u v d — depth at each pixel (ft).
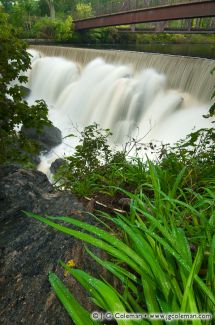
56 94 83.46
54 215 8.23
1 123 23.73
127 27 145.18
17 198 8.91
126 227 5.69
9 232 7.40
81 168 14.25
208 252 5.85
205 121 47.85
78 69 83.61
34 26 137.80
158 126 54.54
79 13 154.81
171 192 7.83
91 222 8.11
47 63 90.02
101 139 16.08
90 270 6.16
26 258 6.45
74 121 69.62
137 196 7.57
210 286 4.77
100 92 69.56
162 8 83.15
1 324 5.05
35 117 23.77
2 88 22.43
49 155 46.32
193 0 71.77
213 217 6.41
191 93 55.77
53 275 4.43
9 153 24.67
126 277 5.36
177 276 5.12
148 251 5.22
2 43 19.98
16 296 5.56
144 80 63.67
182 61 58.49
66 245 6.77
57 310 5.25
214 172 11.23
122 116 62.54
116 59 77.25
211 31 91.76
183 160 12.53
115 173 12.23
